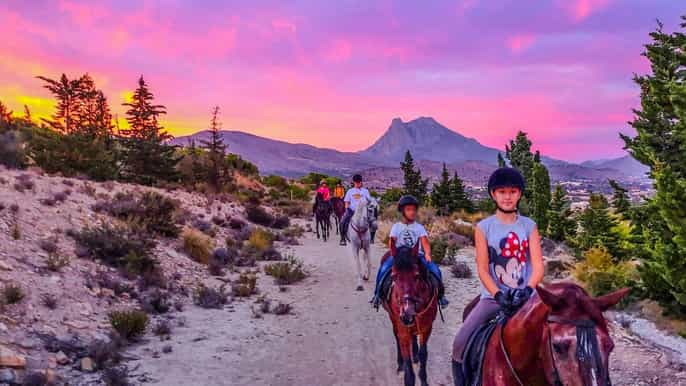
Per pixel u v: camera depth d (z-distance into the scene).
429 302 6.25
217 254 16.59
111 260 12.19
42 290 9.12
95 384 6.69
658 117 10.09
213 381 7.23
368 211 15.34
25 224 12.23
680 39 10.20
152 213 16.95
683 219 7.98
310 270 16.61
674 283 8.25
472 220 30.33
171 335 9.22
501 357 3.17
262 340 9.23
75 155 21.86
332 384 7.21
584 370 2.37
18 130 23.47
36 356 6.99
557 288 2.74
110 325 8.88
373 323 10.39
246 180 45.69
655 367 7.15
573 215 26.23
